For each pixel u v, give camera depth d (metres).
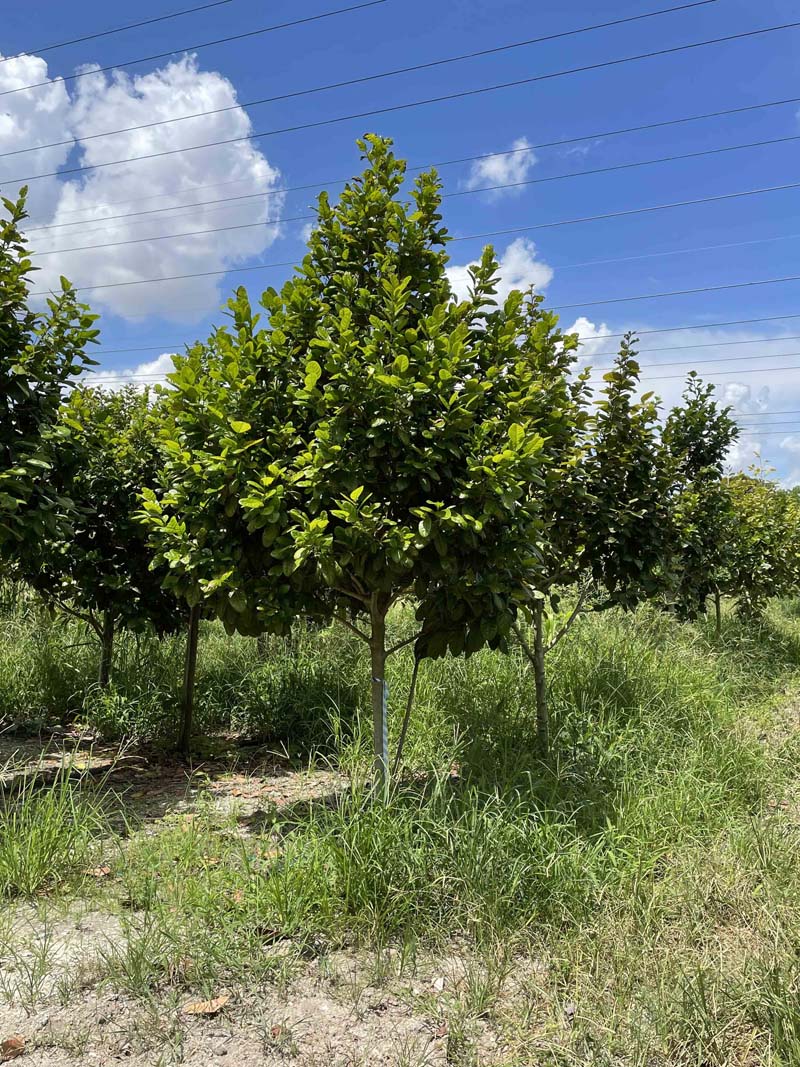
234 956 3.18
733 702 7.65
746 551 11.09
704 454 10.26
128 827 4.32
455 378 4.42
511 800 4.51
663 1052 2.72
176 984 3.07
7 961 3.20
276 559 4.51
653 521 6.22
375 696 4.91
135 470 6.74
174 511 5.81
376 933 3.41
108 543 6.78
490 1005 2.99
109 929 3.46
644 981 3.08
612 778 5.21
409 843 3.79
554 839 3.98
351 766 5.59
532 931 3.49
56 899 3.67
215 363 4.68
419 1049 2.76
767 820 4.65
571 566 6.38
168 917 3.42
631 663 7.44
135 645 8.19
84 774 4.92
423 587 4.67
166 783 5.79
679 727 6.51
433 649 4.75
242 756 6.55
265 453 4.41
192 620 6.64
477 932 3.41
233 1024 2.87
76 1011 2.91
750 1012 2.89
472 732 6.05
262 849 3.91
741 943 3.37
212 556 4.50
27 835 3.95
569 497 6.04
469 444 4.34
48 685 7.64
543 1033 2.83
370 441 4.31
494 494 4.21
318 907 3.54
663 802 4.78
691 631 9.75
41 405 5.34
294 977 3.14
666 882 3.90
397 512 4.52
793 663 10.12
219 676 7.86
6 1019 2.85
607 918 3.51
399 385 4.14
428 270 5.13
